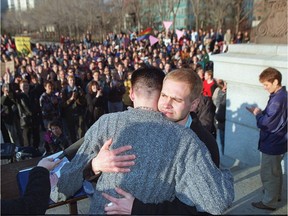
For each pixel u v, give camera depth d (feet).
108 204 4.35
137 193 4.24
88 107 20.85
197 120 5.73
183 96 4.58
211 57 15.15
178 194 4.32
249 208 10.69
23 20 79.77
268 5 14.82
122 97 23.57
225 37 62.85
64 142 16.60
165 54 46.93
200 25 115.55
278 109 9.88
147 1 101.35
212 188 4.15
